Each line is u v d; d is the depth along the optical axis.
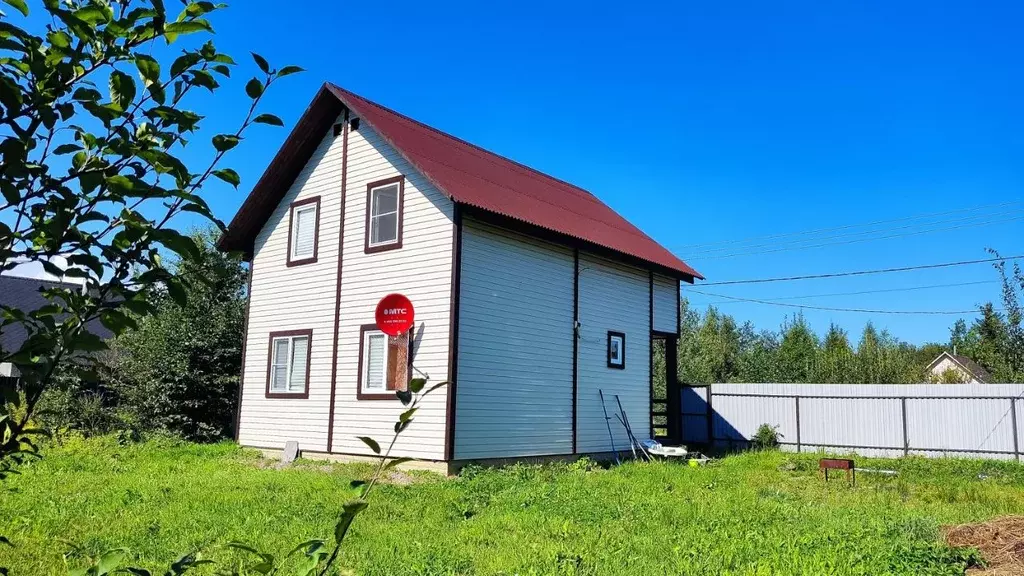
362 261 15.44
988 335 22.03
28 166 1.84
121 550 2.02
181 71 2.07
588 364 16.92
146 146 2.06
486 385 14.25
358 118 16.14
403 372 14.34
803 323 31.73
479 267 14.39
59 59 1.88
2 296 22.27
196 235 19.95
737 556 6.79
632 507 9.52
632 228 20.94
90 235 2.00
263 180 16.86
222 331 19.77
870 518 9.08
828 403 20.56
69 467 13.28
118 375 18.89
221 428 19.78
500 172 18.20
